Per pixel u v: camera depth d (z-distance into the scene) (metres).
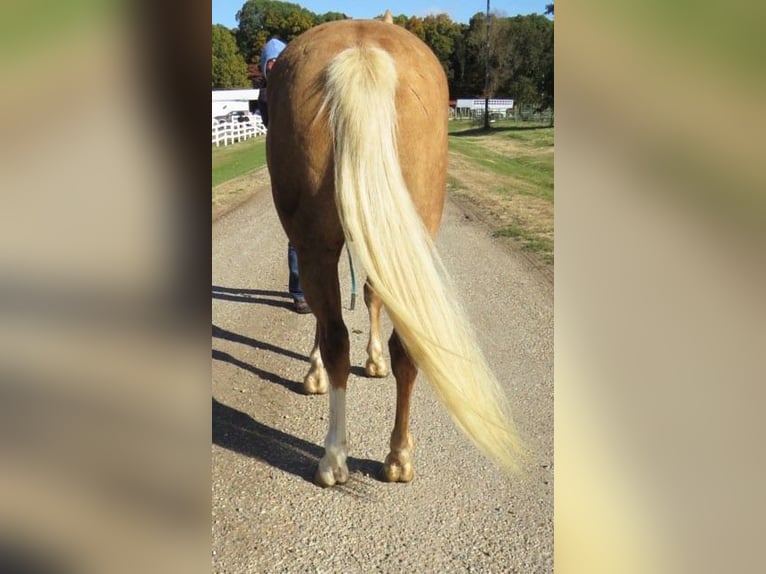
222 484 2.87
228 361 4.09
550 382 3.69
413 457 3.07
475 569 2.39
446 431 3.28
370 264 2.28
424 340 2.27
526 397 3.52
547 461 2.98
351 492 2.83
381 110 2.31
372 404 3.53
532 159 13.09
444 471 2.97
